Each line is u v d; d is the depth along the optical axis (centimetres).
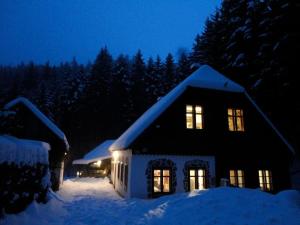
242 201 900
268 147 1841
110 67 6394
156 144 1575
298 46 2098
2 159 786
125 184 1672
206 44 3659
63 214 1110
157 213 959
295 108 2270
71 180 3222
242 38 2795
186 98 1703
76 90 5734
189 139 1652
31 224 872
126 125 5478
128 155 1645
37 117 1978
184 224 794
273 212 809
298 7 2112
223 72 3058
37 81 9031
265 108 2616
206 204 902
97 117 5553
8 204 843
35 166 1072
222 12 3350
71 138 5478
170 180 1566
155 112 1606
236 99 1831
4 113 1158
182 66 5112
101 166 3759
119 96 5619
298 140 2358
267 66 2438
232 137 1761
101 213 1103
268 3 2514
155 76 5788
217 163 1691
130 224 879
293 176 2283
